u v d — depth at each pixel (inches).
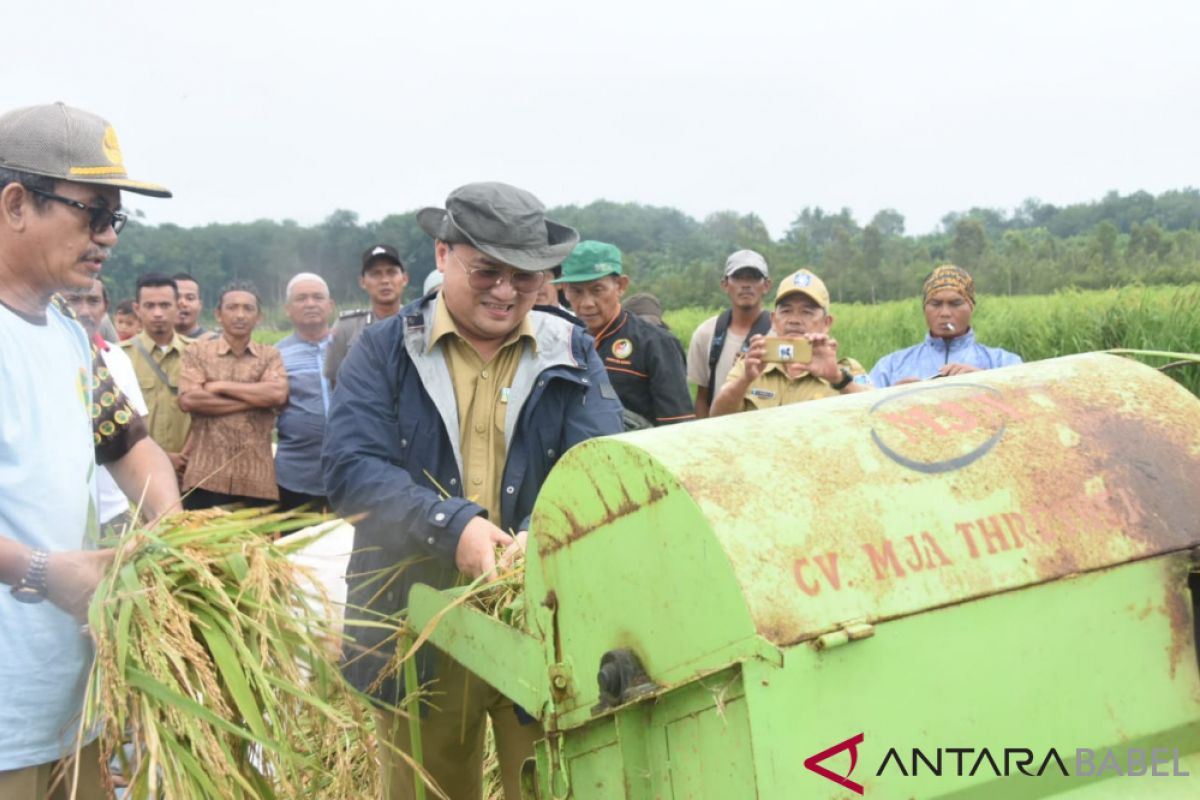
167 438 293.7
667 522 72.1
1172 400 84.3
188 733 92.2
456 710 126.3
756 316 266.4
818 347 194.1
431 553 119.2
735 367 205.0
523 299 122.0
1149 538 76.1
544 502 85.7
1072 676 72.1
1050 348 468.1
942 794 67.8
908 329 580.4
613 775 79.0
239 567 101.0
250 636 100.4
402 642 117.6
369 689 115.6
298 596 108.2
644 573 74.8
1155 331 422.6
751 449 74.2
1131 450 79.7
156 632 92.7
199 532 102.7
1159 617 75.1
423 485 125.3
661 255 2177.7
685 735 72.1
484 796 150.0
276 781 102.3
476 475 126.2
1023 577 72.0
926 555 70.7
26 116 96.0
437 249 131.2
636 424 211.5
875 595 68.2
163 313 293.3
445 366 125.3
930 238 1892.2
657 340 213.8
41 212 95.8
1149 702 73.8
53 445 100.0
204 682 94.5
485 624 97.7
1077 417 81.0
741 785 66.4
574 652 83.9
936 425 78.4
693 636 70.1
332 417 125.3
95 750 108.7
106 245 101.2
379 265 281.9
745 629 65.5
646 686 74.5
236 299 269.1
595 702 81.0
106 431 115.3
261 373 273.0
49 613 99.2
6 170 95.0
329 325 299.7
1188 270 718.5
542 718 88.1
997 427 79.0
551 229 129.8
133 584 94.8
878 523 71.0
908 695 67.6
